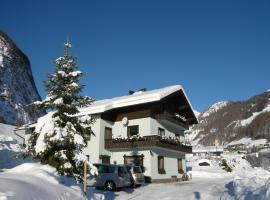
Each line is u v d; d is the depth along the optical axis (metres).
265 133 142.75
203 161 56.00
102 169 20.64
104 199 14.61
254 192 11.39
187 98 33.56
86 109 29.70
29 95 66.12
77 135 14.87
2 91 55.56
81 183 15.32
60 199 10.74
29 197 9.09
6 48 67.56
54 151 15.01
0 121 47.53
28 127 37.38
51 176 12.92
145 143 27.06
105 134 29.45
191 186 20.95
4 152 24.36
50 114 15.41
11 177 10.91
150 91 33.09
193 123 37.56
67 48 16.81
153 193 18.42
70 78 16.36
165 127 31.55
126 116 30.08
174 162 31.92
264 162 66.75
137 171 22.56
